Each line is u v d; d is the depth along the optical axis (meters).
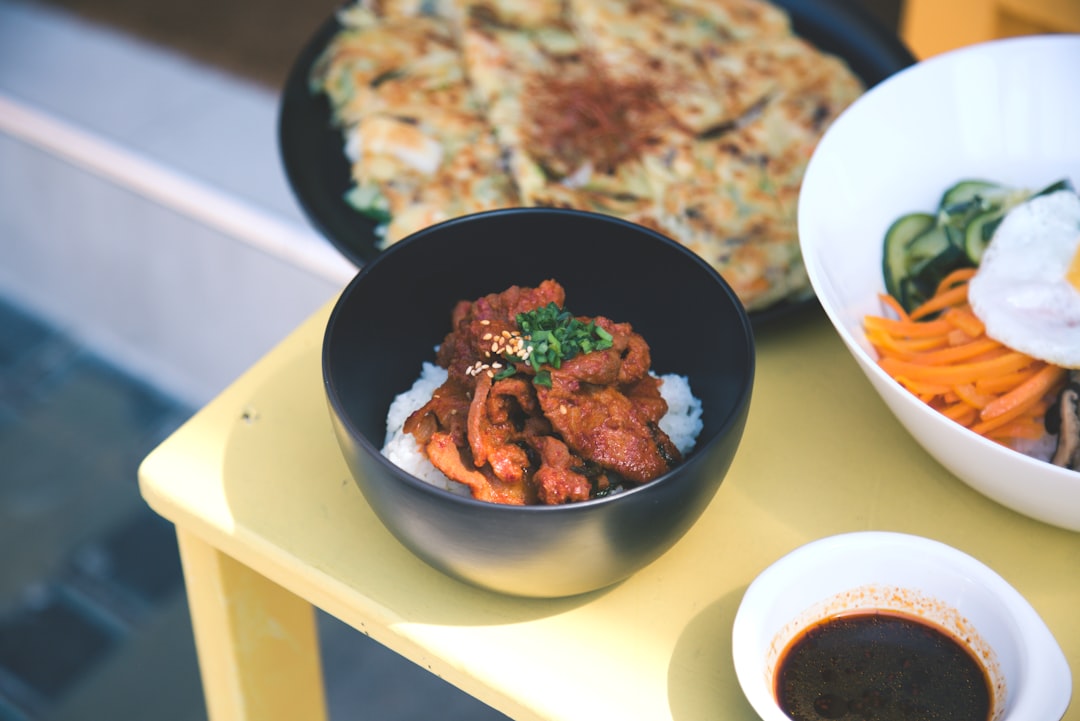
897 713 0.44
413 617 0.47
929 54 0.89
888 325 0.52
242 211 1.21
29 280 1.34
